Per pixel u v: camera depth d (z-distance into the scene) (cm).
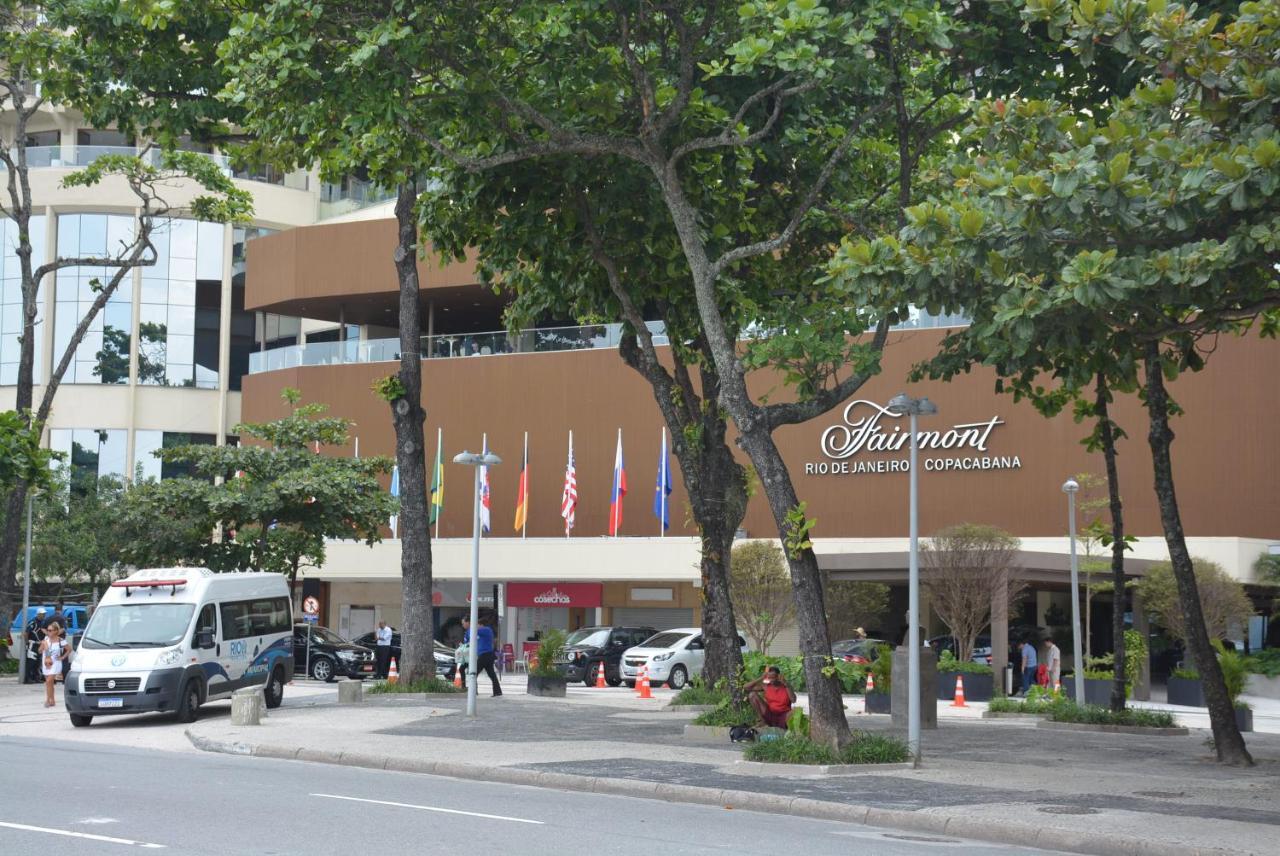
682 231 1842
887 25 1708
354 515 4138
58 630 2966
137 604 2511
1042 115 1563
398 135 1948
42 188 6206
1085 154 1358
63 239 6250
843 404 4678
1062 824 1245
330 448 5384
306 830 1144
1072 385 1844
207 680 2514
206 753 1966
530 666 3503
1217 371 4272
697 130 1928
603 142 1822
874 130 2150
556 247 2131
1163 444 1978
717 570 2295
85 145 6366
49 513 4531
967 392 4522
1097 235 1425
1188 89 1409
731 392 1797
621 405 5109
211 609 2553
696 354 2425
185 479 4097
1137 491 4303
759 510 4794
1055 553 3853
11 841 1061
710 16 1803
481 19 1775
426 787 1545
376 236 5438
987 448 4478
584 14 1723
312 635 4128
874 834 1255
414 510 3034
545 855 1030
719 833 1202
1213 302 1483
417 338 3034
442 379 5384
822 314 1881
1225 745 1883
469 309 5694
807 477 4712
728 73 1900
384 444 5353
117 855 998
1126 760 1900
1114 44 1431
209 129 2598
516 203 2095
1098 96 1883
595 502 5106
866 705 3136
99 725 2462
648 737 2086
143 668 2394
